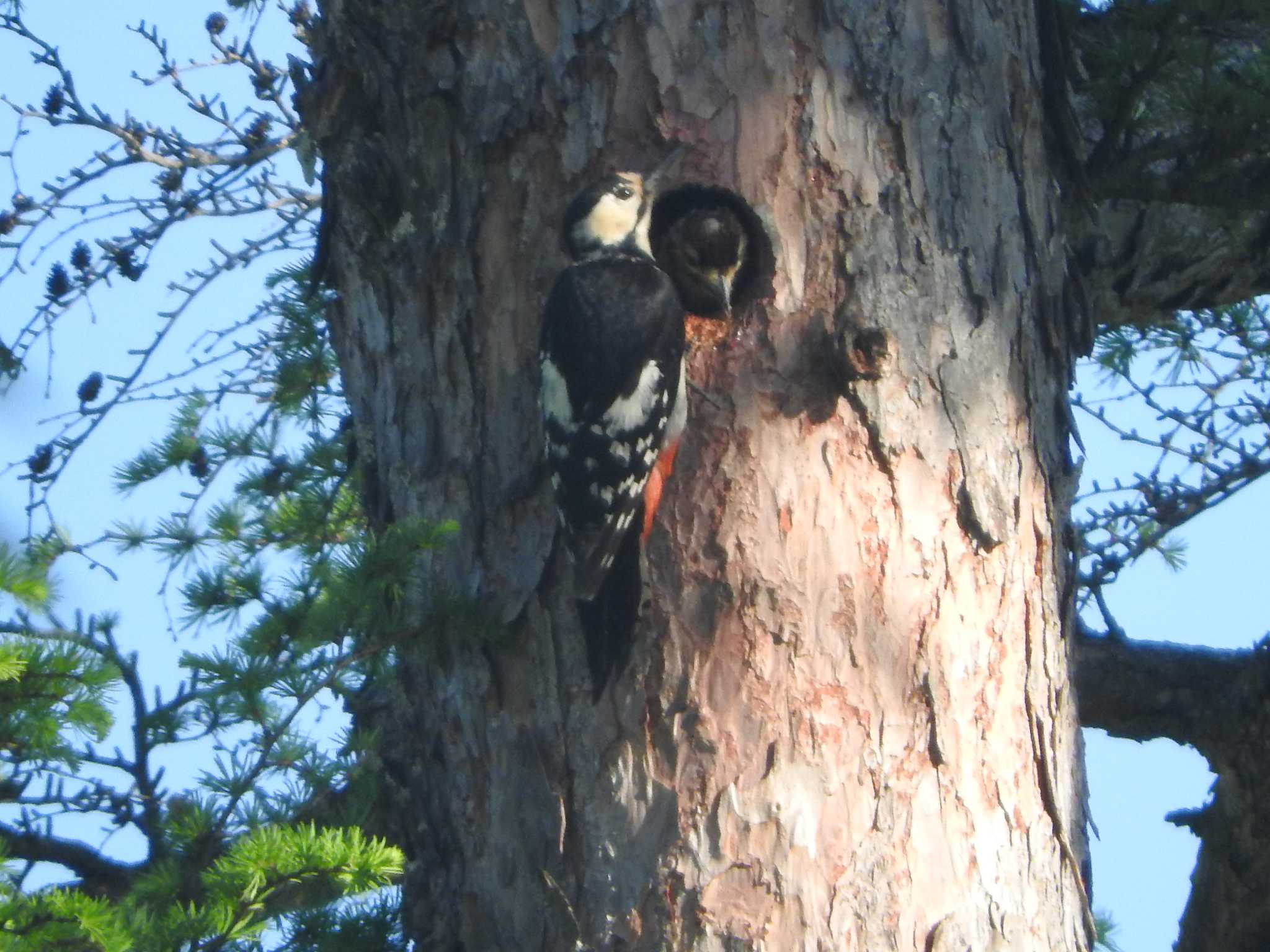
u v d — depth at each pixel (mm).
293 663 6766
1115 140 9219
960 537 7211
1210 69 9023
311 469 9602
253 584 6977
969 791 7031
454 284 7539
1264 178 9297
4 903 5574
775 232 7254
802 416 7086
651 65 7379
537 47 7465
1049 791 7359
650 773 6871
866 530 7035
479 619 7145
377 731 7691
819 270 7234
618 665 6887
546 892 6988
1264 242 10453
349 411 9664
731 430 7086
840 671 6914
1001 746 7195
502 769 7184
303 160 8422
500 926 7125
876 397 7086
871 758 6875
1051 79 8242
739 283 7395
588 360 7035
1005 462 7379
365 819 7156
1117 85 9016
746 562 6957
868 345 7047
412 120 7602
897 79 7445
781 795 6777
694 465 7074
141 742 6676
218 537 8711
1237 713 9312
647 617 6949
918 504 7121
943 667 7047
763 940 6668
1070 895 7371
